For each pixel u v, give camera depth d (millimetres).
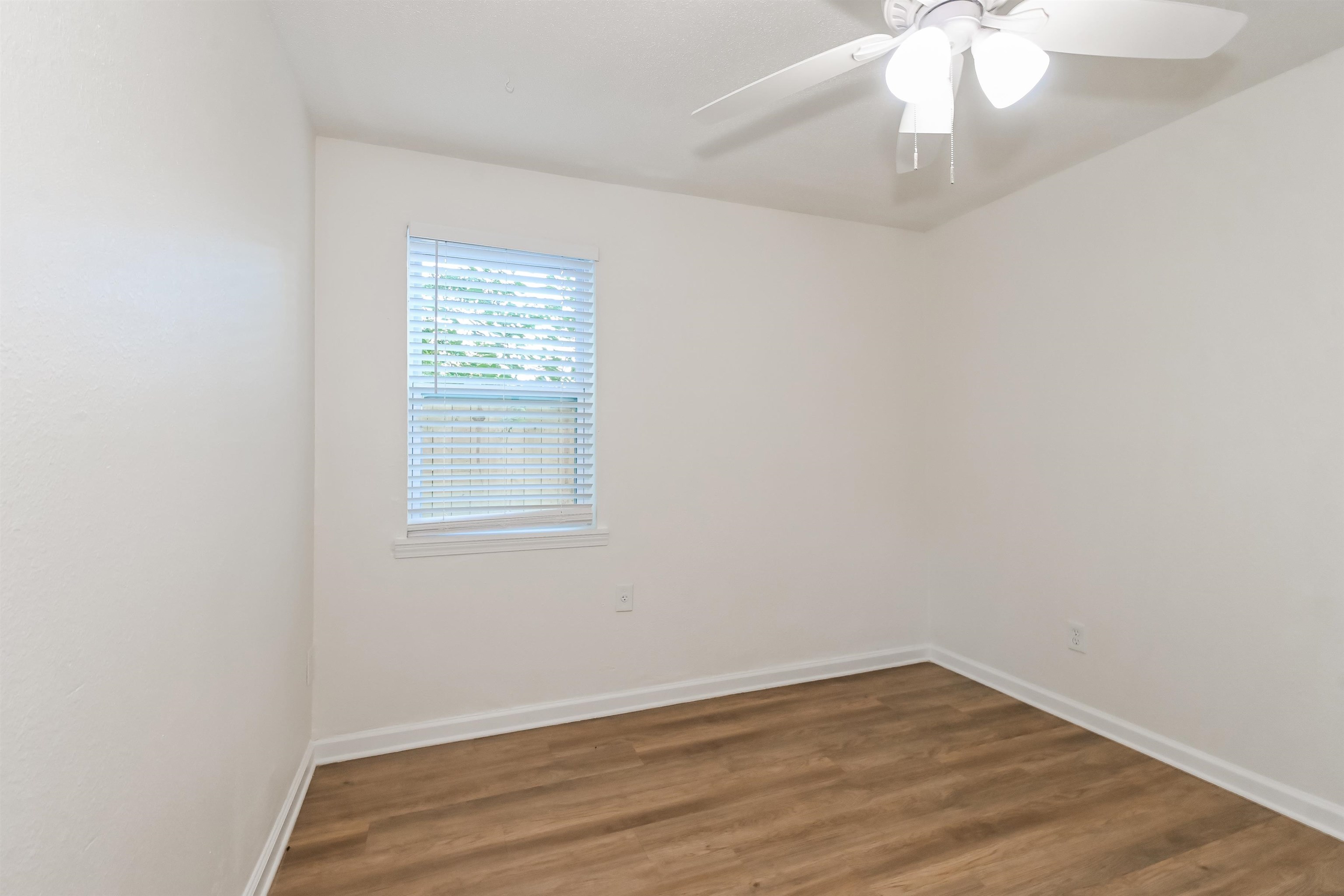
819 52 1918
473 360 2629
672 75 2031
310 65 1962
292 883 1714
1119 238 2537
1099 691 2619
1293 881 1734
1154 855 1844
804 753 2453
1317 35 1847
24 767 699
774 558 3166
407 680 2504
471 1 1686
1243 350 2152
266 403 1661
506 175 2668
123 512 914
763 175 2775
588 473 2836
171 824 1079
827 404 3285
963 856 1842
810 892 1691
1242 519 2156
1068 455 2740
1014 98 1329
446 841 1904
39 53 720
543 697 2721
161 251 1027
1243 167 2148
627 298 2873
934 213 3248
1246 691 2143
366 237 2467
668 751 2473
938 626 3449
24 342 696
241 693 1452
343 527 2424
